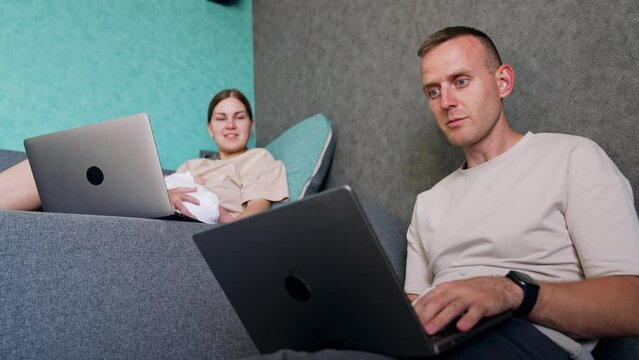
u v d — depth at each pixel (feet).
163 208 3.25
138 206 3.30
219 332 3.01
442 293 1.98
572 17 3.50
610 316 2.07
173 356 2.81
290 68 7.05
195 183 4.37
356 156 5.56
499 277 2.18
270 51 7.54
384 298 1.60
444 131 3.21
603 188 2.45
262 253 1.86
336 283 1.69
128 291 2.75
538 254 2.57
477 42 3.15
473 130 3.05
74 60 6.27
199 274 3.02
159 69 6.93
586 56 3.39
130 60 6.70
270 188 5.23
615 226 2.33
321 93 6.32
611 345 2.87
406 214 4.81
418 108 4.79
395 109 5.08
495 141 3.11
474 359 1.91
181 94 7.06
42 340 2.44
